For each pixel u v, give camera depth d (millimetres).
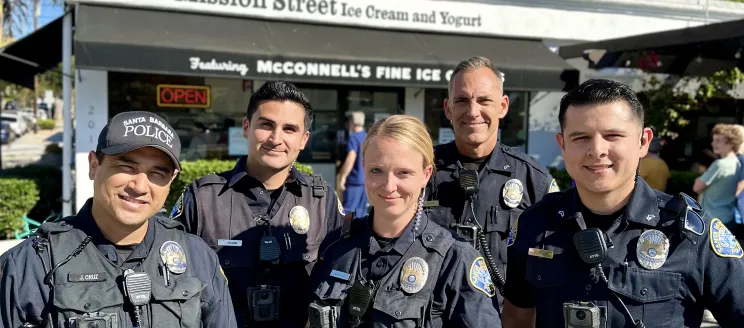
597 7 9828
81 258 1824
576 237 1968
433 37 8922
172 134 1936
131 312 1812
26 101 44688
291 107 2635
